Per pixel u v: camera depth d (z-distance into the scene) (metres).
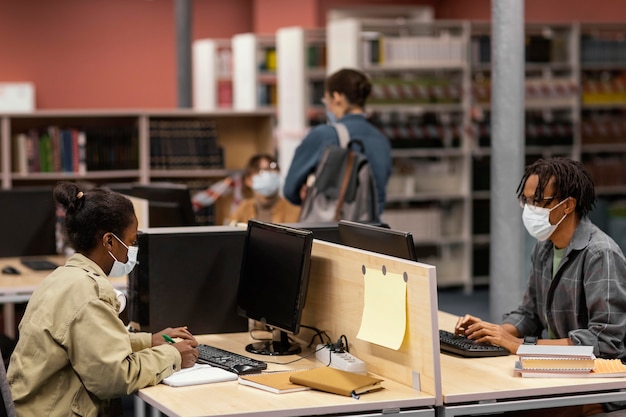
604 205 9.69
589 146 10.62
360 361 3.43
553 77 10.68
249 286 3.89
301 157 5.38
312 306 3.80
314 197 5.11
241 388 3.23
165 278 4.08
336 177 5.11
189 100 10.11
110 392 3.20
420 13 15.22
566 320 3.75
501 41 5.55
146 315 4.06
